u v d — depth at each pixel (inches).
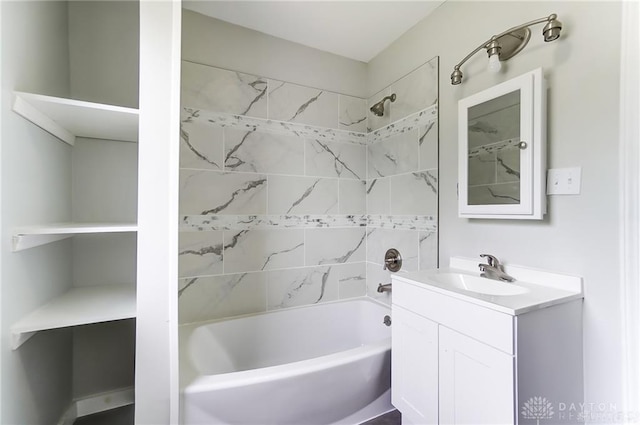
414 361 51.1
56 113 43.3
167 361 44.3
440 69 67.7
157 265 43.9
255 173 76.7
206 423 46.1
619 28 40.3
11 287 37.1
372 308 84.3
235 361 71.7
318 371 52.2
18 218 38.1
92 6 59.7
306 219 83.5
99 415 60.6
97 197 59.6
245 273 75.9
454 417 43.5
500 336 37.5
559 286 45.8
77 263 58.9
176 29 44.7
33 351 44.4
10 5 36.3
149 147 43.6
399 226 79.3
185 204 69.2
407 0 65.8
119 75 61.5
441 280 54.4
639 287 37.5
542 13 48.6
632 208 38.1
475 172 57.2
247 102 75.7
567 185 45.4
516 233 52.7
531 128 47.5
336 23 74.0
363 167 92.1
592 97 42.8
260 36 77.5
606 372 41.3
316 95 84.7
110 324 63.1
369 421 59.1
